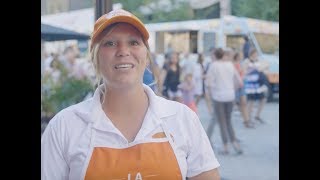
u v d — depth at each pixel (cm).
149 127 189
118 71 188
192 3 1187
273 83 1128
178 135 193
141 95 195
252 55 1022
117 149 186
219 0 1201
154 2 1162
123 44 188
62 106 770
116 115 193
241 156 711
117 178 183
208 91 792
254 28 1198
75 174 187
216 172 200
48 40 859
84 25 908
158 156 187
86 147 186
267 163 671
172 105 198
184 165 191
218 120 764
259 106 962
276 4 1201
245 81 966
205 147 198
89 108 192
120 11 192
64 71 796
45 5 918
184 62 937
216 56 778
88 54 204
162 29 1173
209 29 1191
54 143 190
